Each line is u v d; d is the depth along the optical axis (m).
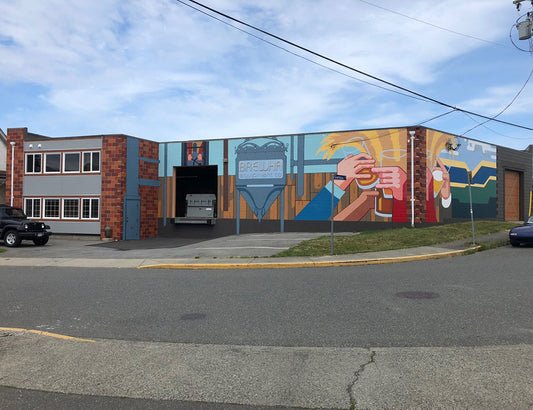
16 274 11.92
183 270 12.49
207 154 25.80
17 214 21.34
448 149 23.45
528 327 5.81
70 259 15.23
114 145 24.81
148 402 3.80
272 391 3.96
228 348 5.20
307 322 6.30
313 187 23.41
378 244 16.23
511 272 10.44
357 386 4.02
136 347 5.29
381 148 22.23
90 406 3.73
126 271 12.44
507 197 28.33
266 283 9.70
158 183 26.86
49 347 5.31
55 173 26.08
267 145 24.41
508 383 3.97
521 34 15.86
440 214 22.75
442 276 10.10
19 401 3.84
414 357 4.73
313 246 15.92
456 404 3.60
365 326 6.03
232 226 24.98
